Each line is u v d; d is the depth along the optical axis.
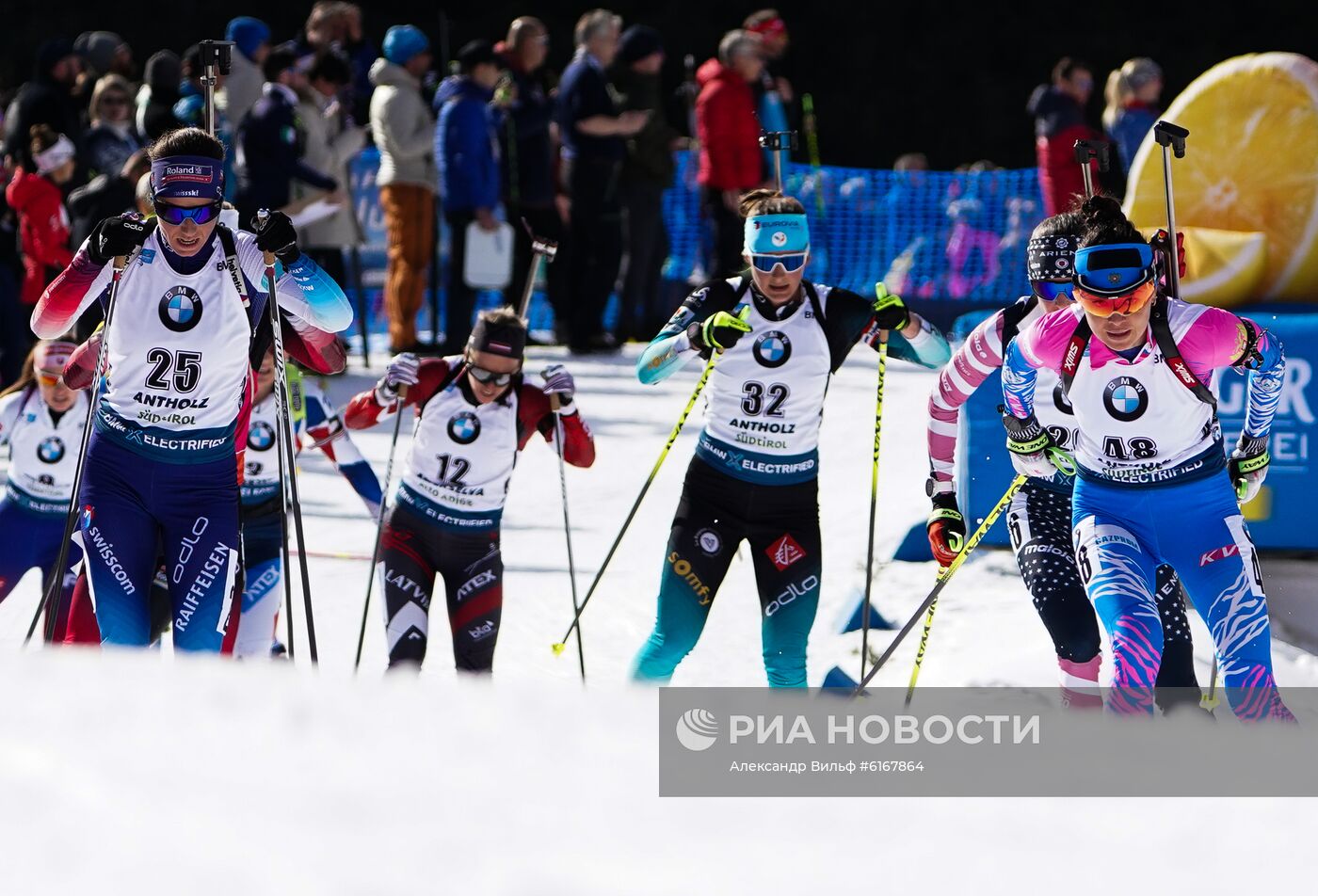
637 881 5.74
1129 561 15.20
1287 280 25.92
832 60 97.12
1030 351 15.57
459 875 5.66
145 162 33.25
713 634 22.84
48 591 16.42
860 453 34.09
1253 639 14.96
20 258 37.34
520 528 28.45
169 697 7.20
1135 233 14.64
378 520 19.25
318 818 6.04
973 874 6.00
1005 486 23.14
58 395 20.09
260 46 41.78
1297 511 21.84
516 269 45.69
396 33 41.78
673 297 55.44
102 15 88.56
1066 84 45.44
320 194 39.66
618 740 7.21
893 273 58.78
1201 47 95.69
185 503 15.66
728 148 43.22
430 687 7.85
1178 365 14.82
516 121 43.28
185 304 15.23
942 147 96.75
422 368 18.19
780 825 6.38
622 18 94.50
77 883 5.51
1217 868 6.20
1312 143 25.80
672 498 30.53
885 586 23.17
